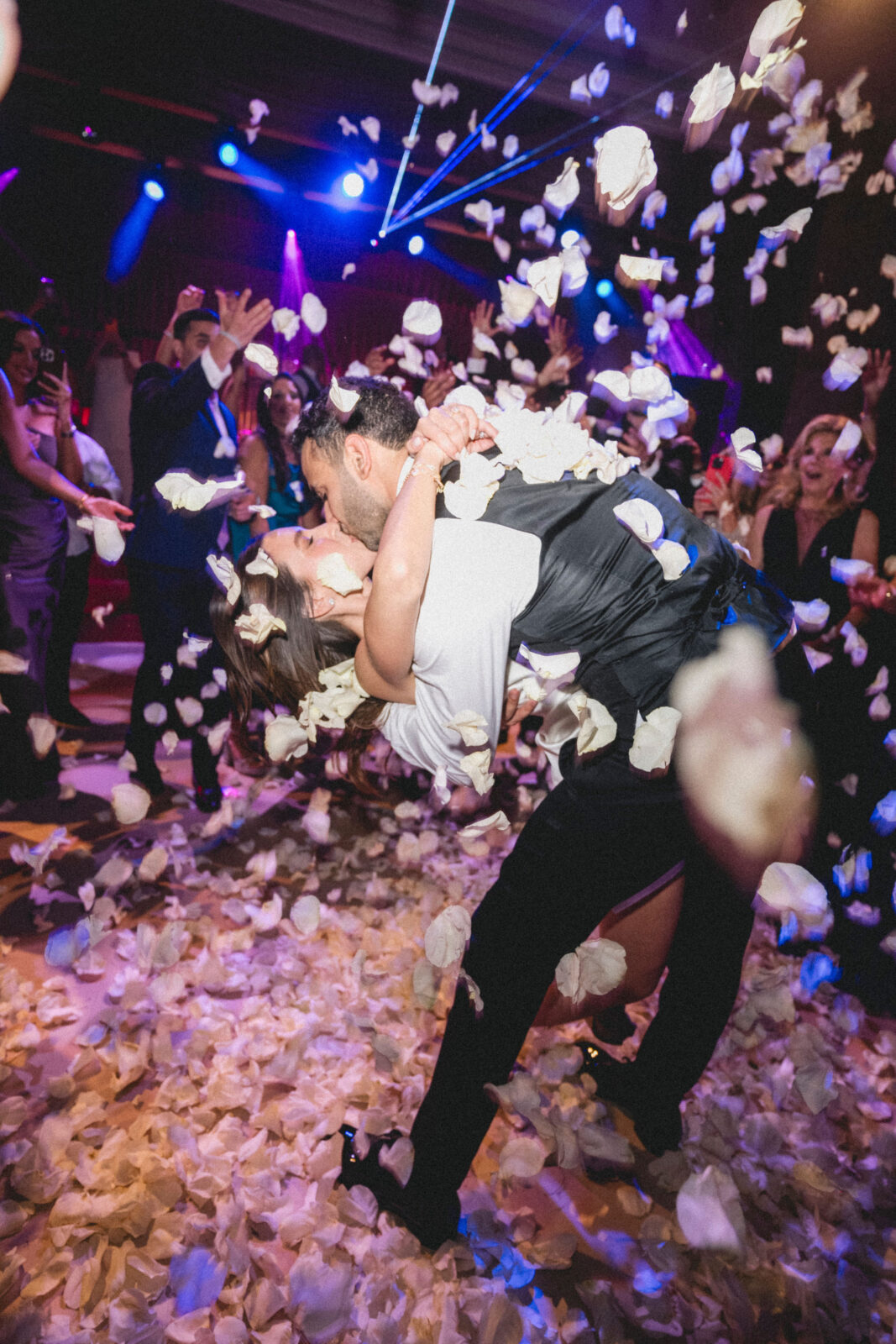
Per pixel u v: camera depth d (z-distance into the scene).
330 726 1.34
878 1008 2.21
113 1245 1.37
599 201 1.18
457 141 7.35
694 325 8.30
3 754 2.99
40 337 3.03
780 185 6.71
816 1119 1.77
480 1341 1.23
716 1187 1.33
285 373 3.39
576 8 5.43
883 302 5.82
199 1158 1.50
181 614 2.96
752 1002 1.56
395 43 5.60
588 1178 1.62
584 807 1.24
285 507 3.54
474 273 10.16
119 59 6.35
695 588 1.23
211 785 3.04
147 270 9.43
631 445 3.59
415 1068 1.80
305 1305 1.25
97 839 2.77
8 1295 1.24
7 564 2.82
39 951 2.12
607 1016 1.86
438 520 1.17
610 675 1.22
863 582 2.42
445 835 2.95
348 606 1.28
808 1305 1.34
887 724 2.49
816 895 1.31
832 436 2.67
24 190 8.52
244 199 8.88
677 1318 1.32
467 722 1.17
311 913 1.62
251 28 5.98
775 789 1.30
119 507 2.61
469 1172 1.61
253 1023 1.88
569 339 8.74
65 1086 1.65
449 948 1.26
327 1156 1.52
